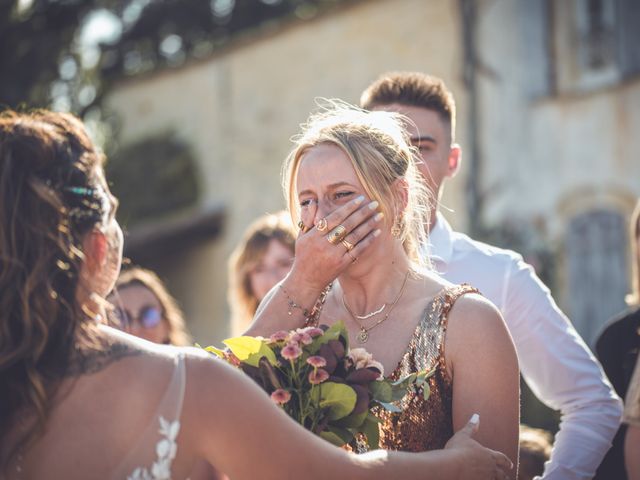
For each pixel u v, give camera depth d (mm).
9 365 1689
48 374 1705
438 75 10758
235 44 12984
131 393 1718
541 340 3031
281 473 1761
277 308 2377
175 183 13539
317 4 16219
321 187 2336
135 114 14359
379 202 2330
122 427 1694
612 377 3301
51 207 1736
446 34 10719
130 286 3900
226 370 1810
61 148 1801
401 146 2430
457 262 3127
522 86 10625
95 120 10758
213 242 13203
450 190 10555
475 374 2201
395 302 2381
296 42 12359
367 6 11484
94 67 10500
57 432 1693
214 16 17766
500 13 10633
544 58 10617
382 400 2105
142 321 3830
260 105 12828
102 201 1835
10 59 9625
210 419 1746
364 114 2488
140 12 17156
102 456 1678
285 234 4301
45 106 9797
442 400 2256
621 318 3373
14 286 1708
